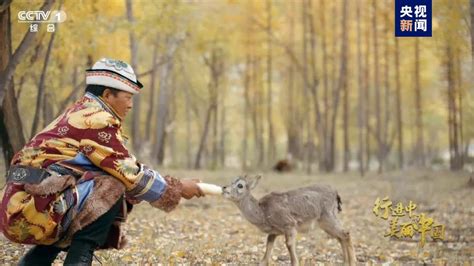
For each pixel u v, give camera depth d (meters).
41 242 4.61
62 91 17.09
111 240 4.94
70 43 14.48
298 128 45.19
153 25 17.47
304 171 34.62
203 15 28.11
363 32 34.16
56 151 4.66
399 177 23.50
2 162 10.87
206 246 9.13
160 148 33.00
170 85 38.78
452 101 28.33
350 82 40.22
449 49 21.11
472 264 8.00
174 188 4.96
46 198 4.49
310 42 36.09
